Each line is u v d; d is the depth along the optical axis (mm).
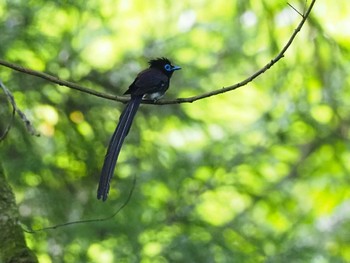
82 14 15609
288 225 19062
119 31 19172
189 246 15438
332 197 19828
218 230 16438
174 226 16078
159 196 16344
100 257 15352
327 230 20703
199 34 19938
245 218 17891
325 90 17781
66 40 15695
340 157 19234
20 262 9750
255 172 18203
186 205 16406
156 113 16109
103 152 15336
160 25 19297
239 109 19766
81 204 15266
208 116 18062
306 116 18250
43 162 14805
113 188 15461
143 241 15438
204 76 18344
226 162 17891
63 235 14984
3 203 10055
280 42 16688
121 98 9461
